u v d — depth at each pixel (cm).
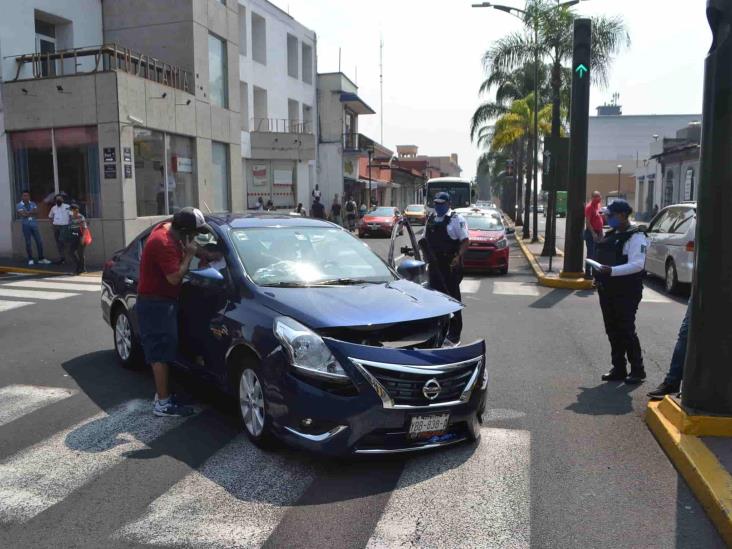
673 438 481
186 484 432
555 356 788
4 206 1808
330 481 438
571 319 1027
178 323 595
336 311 470
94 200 1756
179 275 534
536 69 2553
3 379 677
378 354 441
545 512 396
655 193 4056
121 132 1700
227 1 2272
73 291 1281
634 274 659
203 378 566
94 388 645
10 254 1822
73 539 362
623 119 7912
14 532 370
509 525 380
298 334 451
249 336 484
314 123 3781
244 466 461
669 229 1331
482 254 1598
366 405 432
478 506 403
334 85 3841
